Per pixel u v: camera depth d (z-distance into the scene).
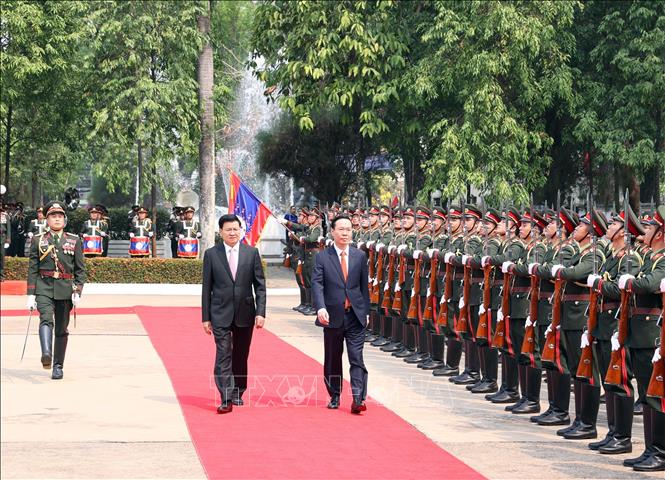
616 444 9.31
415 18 27.05
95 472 8.50
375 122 26.83
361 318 11.16
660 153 24.81
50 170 40.34
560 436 10.08
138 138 29.47
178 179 44.50
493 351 12.54
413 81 25.52
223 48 35.69
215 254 11.32
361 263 11.28
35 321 20.25
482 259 12.36
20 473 8.45
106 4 29.73
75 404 11.56
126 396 12.06
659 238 8.71
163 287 27.53
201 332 18.42
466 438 9.89
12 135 35.81
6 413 11.02
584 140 26.73
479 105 24.34
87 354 15.60
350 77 26.72
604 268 9.73
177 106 29.64
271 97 28.44
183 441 9.69
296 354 15.61
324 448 9.40
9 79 30.25
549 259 11.10
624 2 25.70
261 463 8.82
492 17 23.98
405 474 8.47
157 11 29.88
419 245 15.01
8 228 27.70
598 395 9.95
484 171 24.69
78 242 13.48
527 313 11.50
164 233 38.34
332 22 26.41
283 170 34.03
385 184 38.53
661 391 8.45
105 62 29.84
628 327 8.93
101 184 54.66
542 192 28.53
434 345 14.17
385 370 14.14
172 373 13.79
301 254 22.14
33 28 30.06
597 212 9.75
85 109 33.41
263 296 11.39
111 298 25.67
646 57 24.48
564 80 24.64
